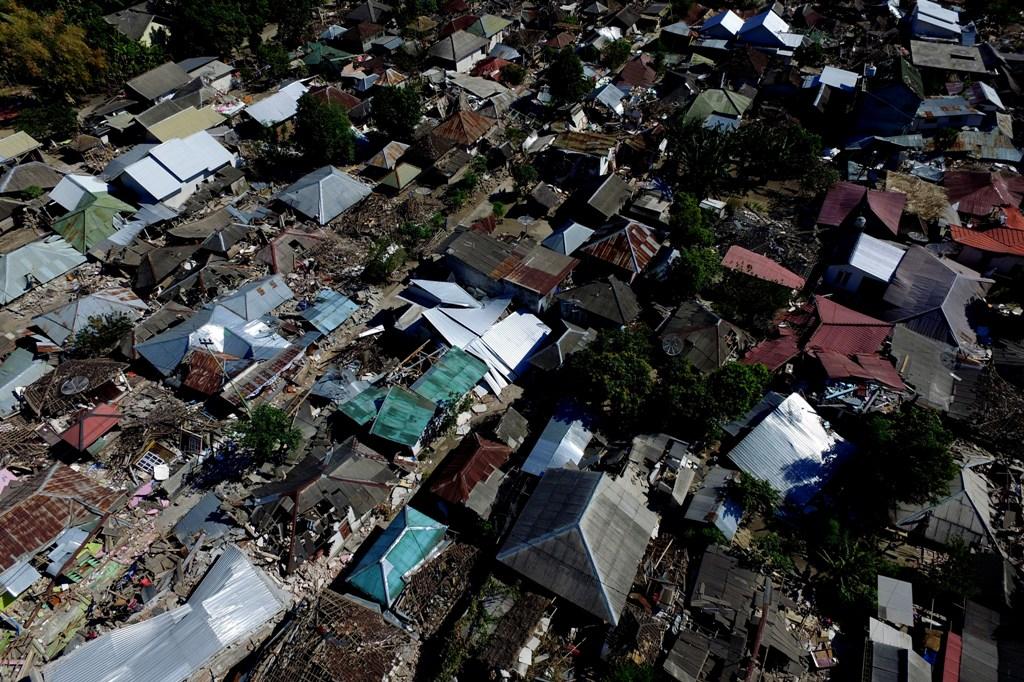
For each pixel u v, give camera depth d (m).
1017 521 35.12
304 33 101.12
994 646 29.45
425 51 92.56
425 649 30.61
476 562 33.75
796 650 30.23
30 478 39.12
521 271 51.16
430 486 38.31
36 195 65.06
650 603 31.62
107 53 88.06
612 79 85.06
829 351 43.25
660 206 59.47
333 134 68.50
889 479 34.56
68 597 34.03
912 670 28.16
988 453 39.25
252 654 31.25
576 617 31.28
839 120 74.62
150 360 46.12
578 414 40.81
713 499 35.91
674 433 40.00
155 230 62.38
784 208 61.25
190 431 41.69
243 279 54.97
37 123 74.31
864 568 32.53
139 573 34.62
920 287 47.84
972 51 80.25
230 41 95.06
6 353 48.19
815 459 37.69
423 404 41.47
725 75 82.31
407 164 68.25
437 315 47.25
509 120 77.50
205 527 36.22
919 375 41.69
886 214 55.09
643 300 51.06
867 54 87.50
